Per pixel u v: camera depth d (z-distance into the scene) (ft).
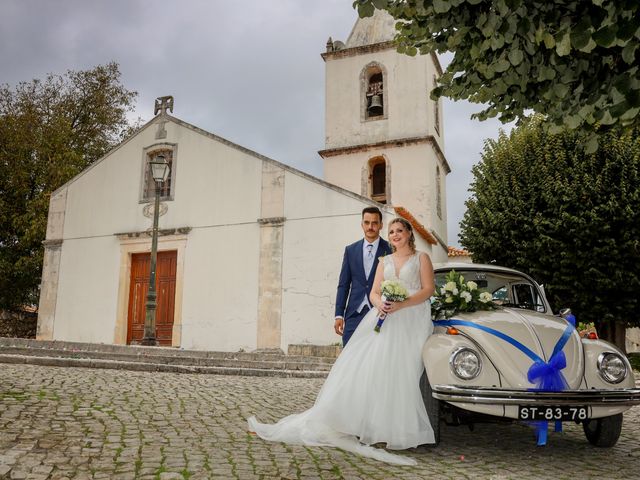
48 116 71.05
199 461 12.19
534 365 13.34
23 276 63.16
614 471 12.89
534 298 18.33
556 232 41.16
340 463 12.72
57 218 58.70
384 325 14.92
